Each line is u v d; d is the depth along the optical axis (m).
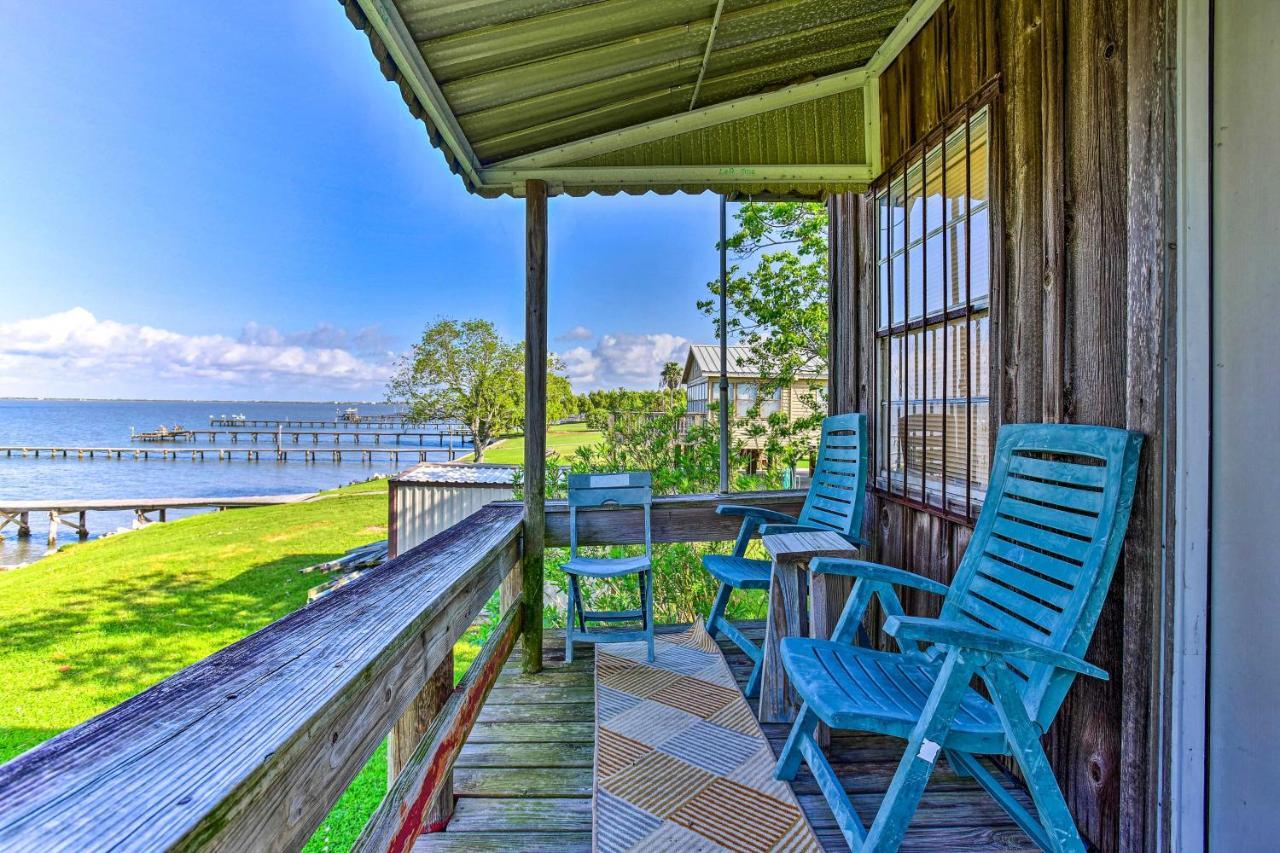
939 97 2.14
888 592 1.82
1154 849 1.26
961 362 2.08
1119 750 1.36
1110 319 1.38
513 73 1.88
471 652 4.96
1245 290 1.18
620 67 2.03
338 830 2.48
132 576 8.65
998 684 1.23
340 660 0.90
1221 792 1.22
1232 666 1.21
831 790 1.49
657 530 3.05
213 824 0.54
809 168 2.62
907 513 2.39
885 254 2.59
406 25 1.56
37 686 5.22
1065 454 1.51
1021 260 1.69
